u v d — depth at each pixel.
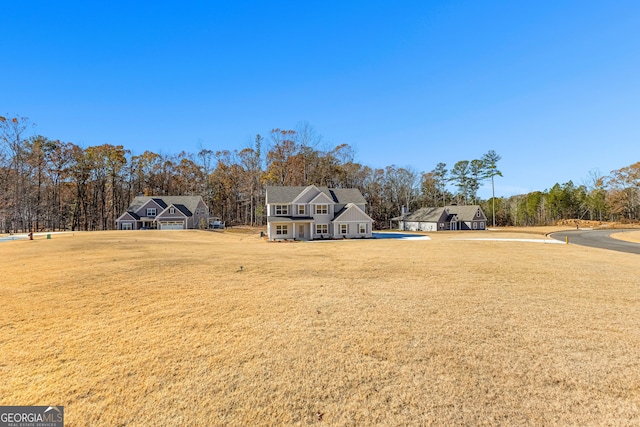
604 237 33.16
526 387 3.92
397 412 3.47
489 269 12.24
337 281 9.98
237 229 44.78
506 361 4.61
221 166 62.72
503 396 3.74
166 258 14.67
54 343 5.26
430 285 9.45
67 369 4.41
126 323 6.19
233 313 6.78
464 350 4.97
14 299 7.78
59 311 6.89
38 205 48.84
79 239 24.78
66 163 52.22
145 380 4.13
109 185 57.53
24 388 3.95
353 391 3.88
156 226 49.53
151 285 9.28
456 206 59.00
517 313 6.77
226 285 9.34
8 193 46.06
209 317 6.53
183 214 47.97
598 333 5.64
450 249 20.36
